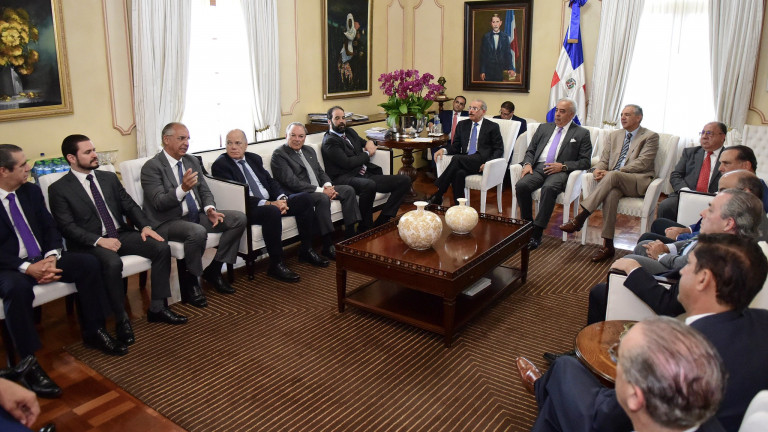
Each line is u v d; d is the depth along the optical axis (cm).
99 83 404
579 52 566
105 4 397
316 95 579
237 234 337
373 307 299
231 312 314
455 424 219
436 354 271
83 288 266
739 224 208
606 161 420
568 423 146
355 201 406
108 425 219
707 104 534
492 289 321
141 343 280
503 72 624
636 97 559
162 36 426
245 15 486
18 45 357
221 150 388
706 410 101
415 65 676
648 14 537
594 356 187
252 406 230
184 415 224
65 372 255
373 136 512
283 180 391
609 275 221
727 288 145
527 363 210
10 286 237
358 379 250
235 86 498
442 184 482
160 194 318
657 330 107
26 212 269
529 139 475
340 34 585
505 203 529
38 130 377
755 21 489
